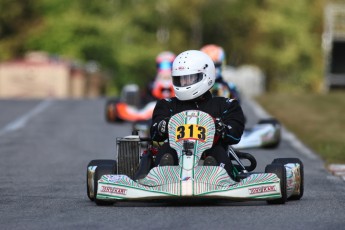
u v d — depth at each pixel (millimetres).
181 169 30719
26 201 33781
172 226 26391
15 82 177875
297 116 80625
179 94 33875
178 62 34031
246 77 170875
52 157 52594
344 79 155500
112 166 32406
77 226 26875
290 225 26531
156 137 33969
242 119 34000
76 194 36281
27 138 63281
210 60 34469
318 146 57844
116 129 71250
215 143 32938
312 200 33344
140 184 30750
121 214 29203
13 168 47250
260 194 30438
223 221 27250
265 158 52281
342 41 152250
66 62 183500
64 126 72750
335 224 26828
